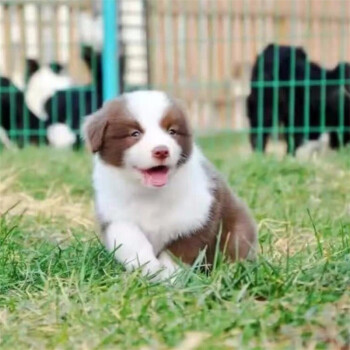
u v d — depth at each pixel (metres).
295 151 14.65
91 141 6.41
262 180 10.54
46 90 17.08
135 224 6.49
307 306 5.30
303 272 5.89
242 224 6.82
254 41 16.14
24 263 6.61
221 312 5.27
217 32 16.20
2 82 16.62
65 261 6.53
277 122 14.61
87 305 5.58
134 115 6.29
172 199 6.41
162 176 6.18
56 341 5.06
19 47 16.67
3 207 9.30
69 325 5.31
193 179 6.47
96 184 6.64
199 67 15.70
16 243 7.30
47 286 5.94
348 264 6.04
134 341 4.99
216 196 6.62
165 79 15.98
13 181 10.59
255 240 6.93
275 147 14.71
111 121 6.36
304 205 9.40
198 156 6.71
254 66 15.00
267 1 16.17
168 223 6.45
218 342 4.93
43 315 5.52
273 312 5.26
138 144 6.21
